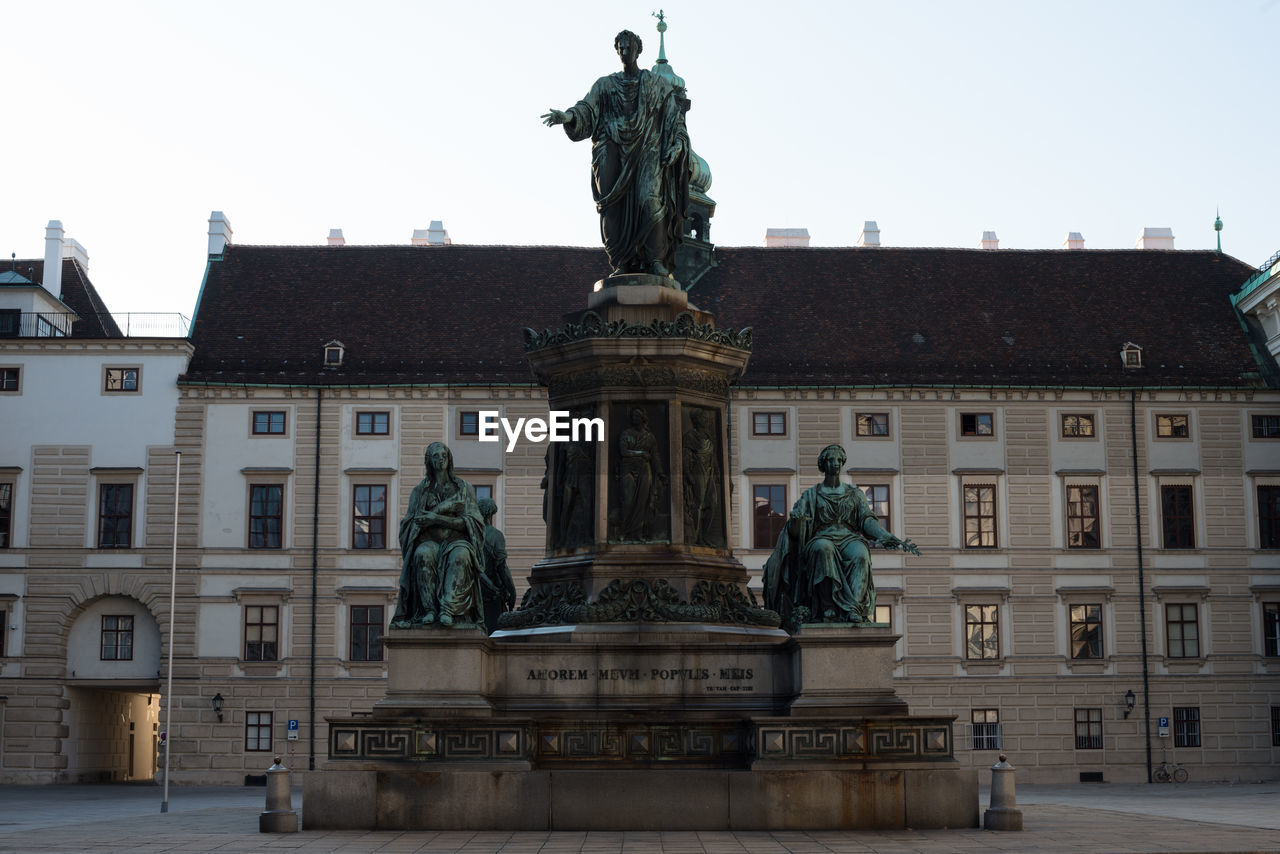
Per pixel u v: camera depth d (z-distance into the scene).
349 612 63.34
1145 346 67.19
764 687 20.56
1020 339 67.44
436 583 20.28
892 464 64.44
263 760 62.59
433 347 66.12
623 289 22.27
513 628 21.52
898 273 70.69
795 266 70.94
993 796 19.44
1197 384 65.25
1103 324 68.25
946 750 19.47
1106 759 63.56
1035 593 64.19
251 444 64.00
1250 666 64.31
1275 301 65.56
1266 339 67.38
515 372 64.75
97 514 63.78
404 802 19.19
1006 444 64.81
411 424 64.00
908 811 19.27
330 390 64.00
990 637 64.06
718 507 22.14
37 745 62.94
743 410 64.31
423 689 19.83
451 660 19.88
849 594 20.42
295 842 17.84
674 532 21.55
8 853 16.97
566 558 21.80
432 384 63.97
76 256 74.12
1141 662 64.00
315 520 63.59
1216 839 18.34
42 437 63.88
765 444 64.12
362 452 63.94
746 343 22.42
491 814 19.11
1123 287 70.38
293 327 67.00
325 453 64.00
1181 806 34.84
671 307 22.28
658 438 21.81
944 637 63.81
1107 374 65.81
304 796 19.30
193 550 63.41
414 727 19.39
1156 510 64.81
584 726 19.80
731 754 19.86
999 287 70.19
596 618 20.81
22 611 63.38
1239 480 65.00
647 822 19.05
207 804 42.56
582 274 70.38
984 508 64.56
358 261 70.38
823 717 19.48
